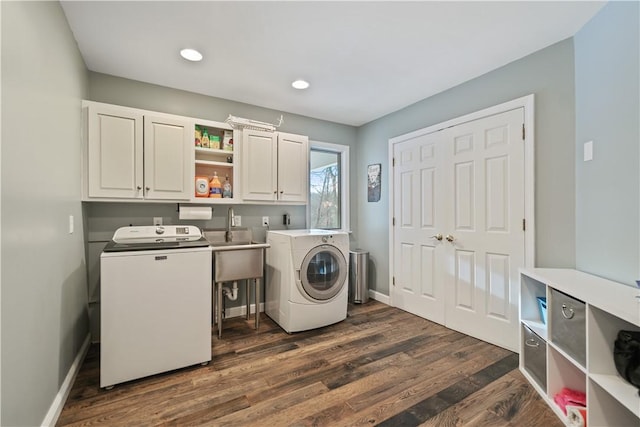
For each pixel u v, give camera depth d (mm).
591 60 1796
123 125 2258
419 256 3035
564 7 1679
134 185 2299
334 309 2803
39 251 1317
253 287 3170
